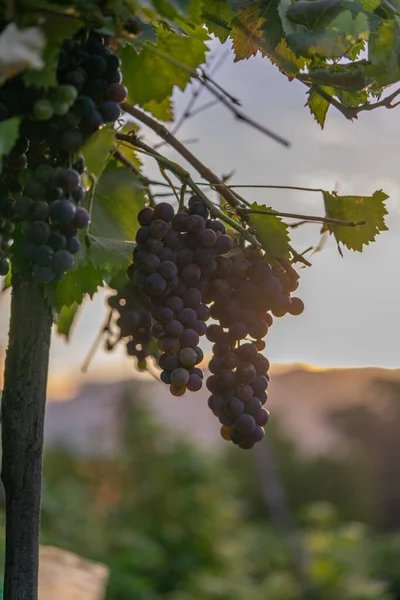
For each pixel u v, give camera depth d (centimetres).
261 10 102
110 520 554
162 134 104
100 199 112
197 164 104
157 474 590
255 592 471
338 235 113
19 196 89
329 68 106
